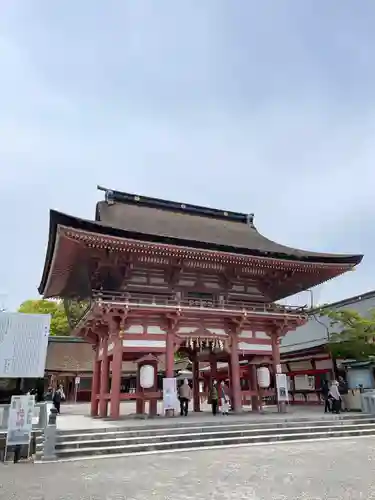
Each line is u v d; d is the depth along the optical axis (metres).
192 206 30.44
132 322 21.00
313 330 37.56
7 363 16.73
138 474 10.30
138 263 22.47
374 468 10.66
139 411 22.44
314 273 26.08
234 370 22.67
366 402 21.48
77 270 24.42
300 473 10.12
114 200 27.80
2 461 12.51
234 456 12.72
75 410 31.75
